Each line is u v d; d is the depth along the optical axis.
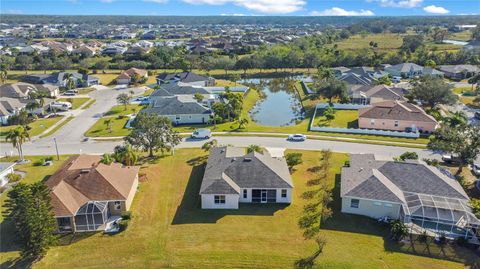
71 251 36.66
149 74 151.62
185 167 56.66
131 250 36.78
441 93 87.06
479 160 57.66
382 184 43.09
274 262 35.12
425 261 35.28
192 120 83.25
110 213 43.16
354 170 48.72
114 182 44.34
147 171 54.94
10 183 51.41
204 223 41.44
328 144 67.81
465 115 79.75
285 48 195.75
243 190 45.75
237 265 34.81
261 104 106.75
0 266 34.44
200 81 124.75
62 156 62.22
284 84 138.25
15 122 82.12
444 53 166.62
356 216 42.81
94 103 102.69
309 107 98.56
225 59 159.50
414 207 40.84
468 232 38.19
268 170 47.09
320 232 39.62
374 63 159.25
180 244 37.72
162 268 34.44
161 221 41.84
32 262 34.97
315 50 190.00
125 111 92.81
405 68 138.12
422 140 70.00
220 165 49.78
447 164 57.50
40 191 37.53
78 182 43.44
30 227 33.88
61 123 82.69
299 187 49.88
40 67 158.38
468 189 48.81
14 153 63.62
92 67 159.75
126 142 61.00
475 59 154.00
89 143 68.88
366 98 97.25
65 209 39.28
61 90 120.94
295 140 70.00
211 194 43.88
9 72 152.50
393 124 76.81
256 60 155.12
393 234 38.75
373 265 34.69
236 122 82.62
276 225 41.03
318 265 34.62
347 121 83.06
